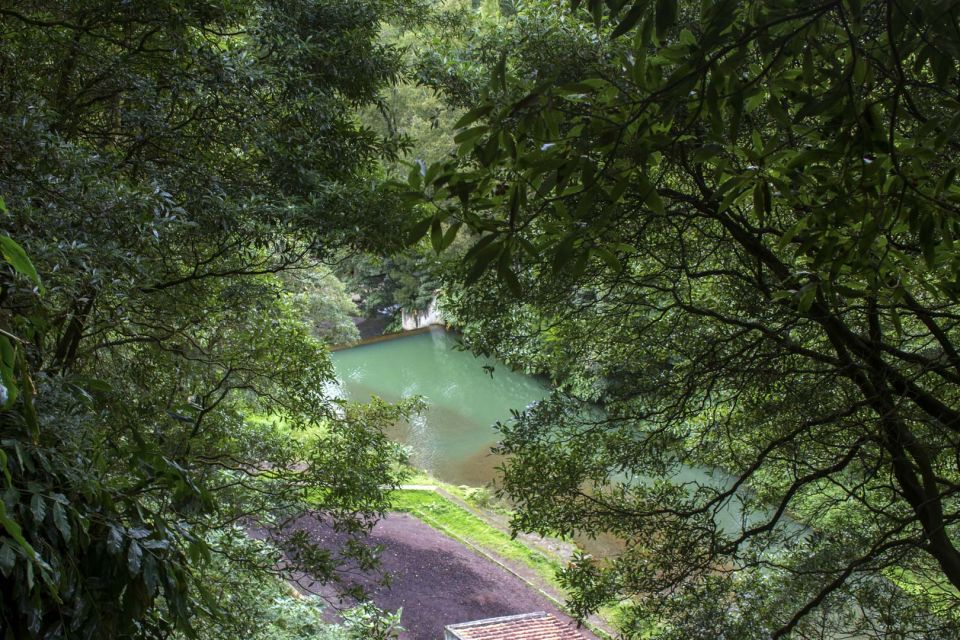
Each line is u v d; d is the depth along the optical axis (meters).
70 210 4.37
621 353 6.53
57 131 5.82
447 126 22.78
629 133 2.46
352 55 7.26
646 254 5.96
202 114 6.25
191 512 5.27
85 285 4.38
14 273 3.46
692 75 2.17
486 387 26.81
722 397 6.68
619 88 2.35
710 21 2.08
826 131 2.65
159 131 5.99
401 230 6.35
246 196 6.65
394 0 7.82
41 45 5.85
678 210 5.78
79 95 5.97
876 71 2.86
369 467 7.98
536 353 6.86
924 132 2.33
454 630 12.91
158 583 3.13
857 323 5.64
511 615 13.95
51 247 3.89
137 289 5.18
